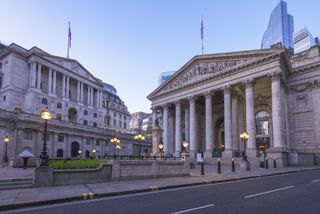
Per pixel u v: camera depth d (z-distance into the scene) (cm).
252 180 2053
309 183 1758
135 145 8456
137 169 2038
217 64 4966
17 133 4912
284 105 4400
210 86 4975
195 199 1205
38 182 1583
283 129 3912
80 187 1583
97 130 6769
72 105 7012
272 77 4022
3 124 4778
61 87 6881
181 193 1420
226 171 2842
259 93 5266
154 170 2128
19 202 1120
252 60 4275
